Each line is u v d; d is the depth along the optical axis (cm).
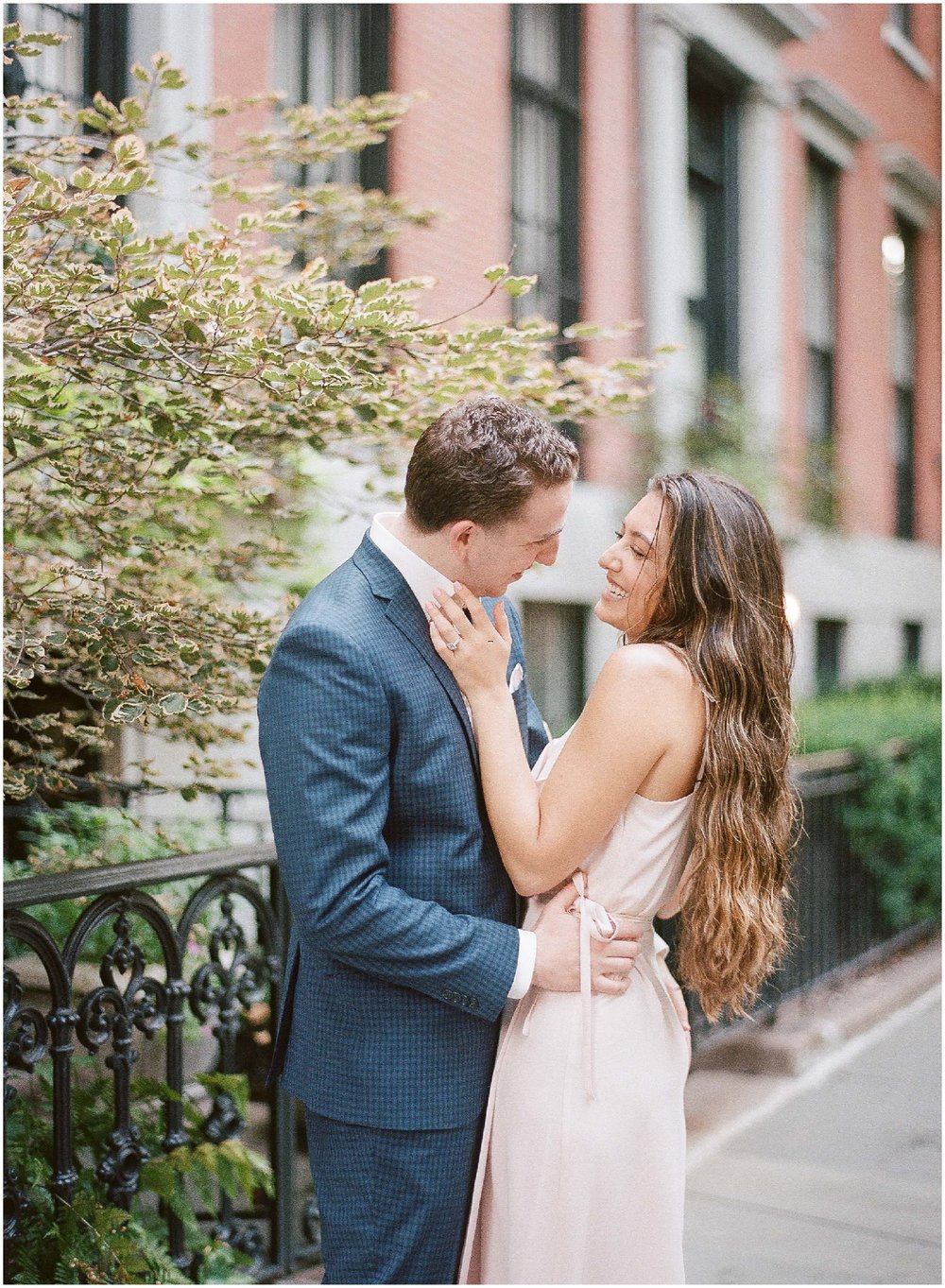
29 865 320
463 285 655
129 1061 255
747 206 968
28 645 226
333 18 591
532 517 195
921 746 672
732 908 204
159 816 407
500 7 689
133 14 452
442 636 200
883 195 1207
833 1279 323
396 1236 199
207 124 468
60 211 214
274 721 190
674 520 210
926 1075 486
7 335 224
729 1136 423
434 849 199
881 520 1208
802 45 1020
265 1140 368
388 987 199
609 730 200
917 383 1343
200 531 292
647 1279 215
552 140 761
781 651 212
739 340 967
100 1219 243
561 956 206
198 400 245
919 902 673
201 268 212
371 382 233
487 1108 212
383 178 604
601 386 286
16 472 265
